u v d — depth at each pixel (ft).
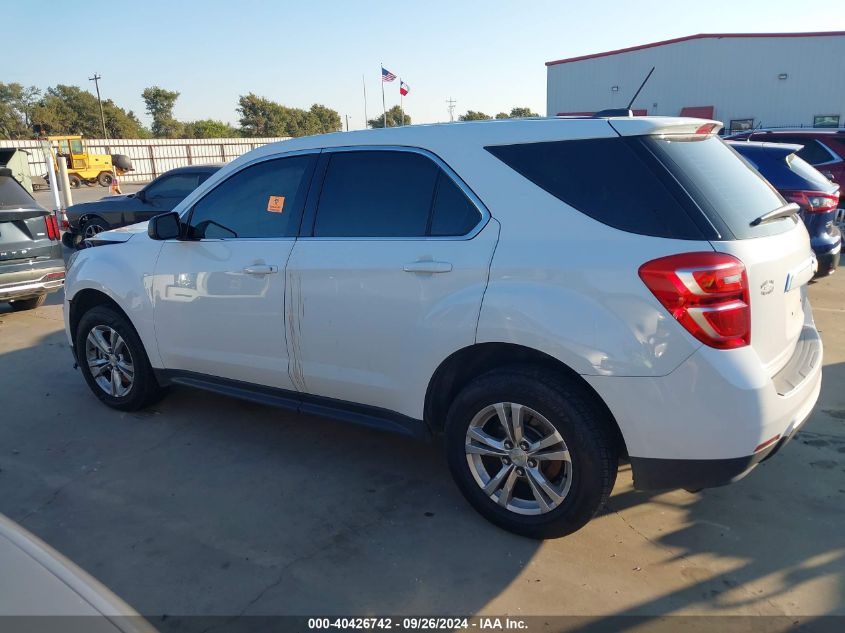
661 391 8.64
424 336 10.35
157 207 38.60
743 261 8.55
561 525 9.77
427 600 8.97
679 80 103.65
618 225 9.02
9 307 27.66
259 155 12.82
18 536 5.82
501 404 9.87
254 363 12.73
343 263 11.17
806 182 23.61
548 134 9.88
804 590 8.99
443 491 11.81
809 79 95.96
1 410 15.92
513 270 9.51
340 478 12.36
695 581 9.23
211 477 12.48
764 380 8.62
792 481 11.80
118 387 15.52
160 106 262.67
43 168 132.16
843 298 24.35
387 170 11.16
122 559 9.97
